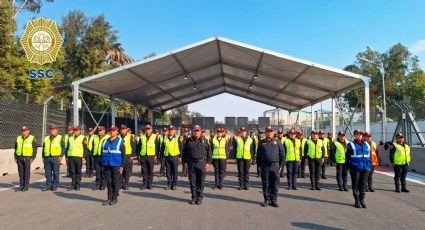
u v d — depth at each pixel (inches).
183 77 1139.9
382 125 916.0
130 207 385.4
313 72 893.2
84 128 1003.9
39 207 384.2
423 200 435.8
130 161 514.3
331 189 523.5
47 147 498.0
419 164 727.7
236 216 344.5
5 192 482.6
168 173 523.2
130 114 1753.2
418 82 2425.0
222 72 1213.7
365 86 836.0
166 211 365.7
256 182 596.1
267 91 1393.9
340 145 516.1
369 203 416.5
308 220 330.6
